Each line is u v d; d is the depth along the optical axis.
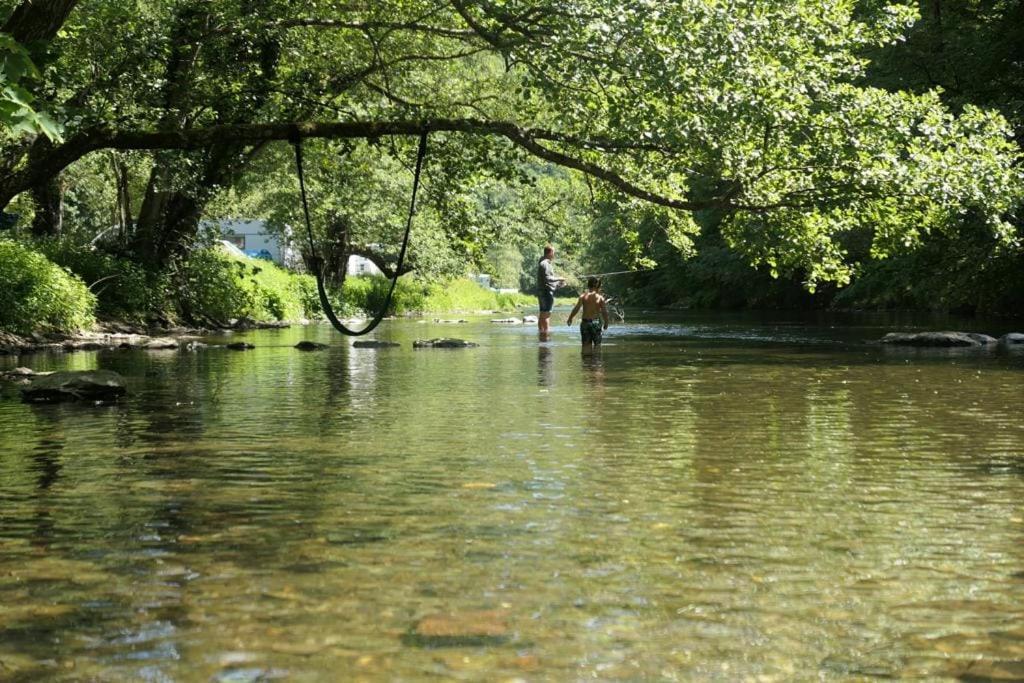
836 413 9.27
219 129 16.14
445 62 22.59
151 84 17.48
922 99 16.50
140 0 18.98
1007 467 6.39
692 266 50.97
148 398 11.01
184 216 29.94
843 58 16.09
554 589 3.77
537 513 5.07
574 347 20.31
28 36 12.26
